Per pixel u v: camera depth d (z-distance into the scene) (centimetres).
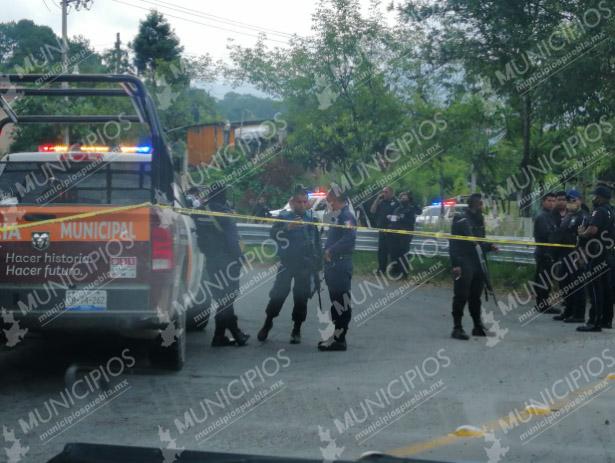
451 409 675
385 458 250
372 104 2673
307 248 984
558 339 1049
